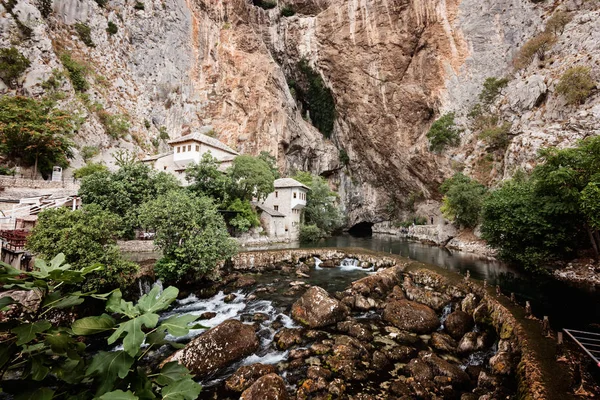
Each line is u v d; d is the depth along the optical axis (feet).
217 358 26.68
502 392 20.81
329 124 192.54
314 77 178.60
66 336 6.40
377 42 145.79
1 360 5.89
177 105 152.05
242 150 153.58
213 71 164.55
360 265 63.36
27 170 86.63
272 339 31.78
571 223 48.93
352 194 191.42
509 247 58.13
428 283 47.55
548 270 53.67
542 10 116.06
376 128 159.94
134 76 140.46
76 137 103.71
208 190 89.25
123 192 63.82
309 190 131.75
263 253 62.90
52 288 7.34
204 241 46.26
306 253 67.87
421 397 21.79
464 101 124.47
